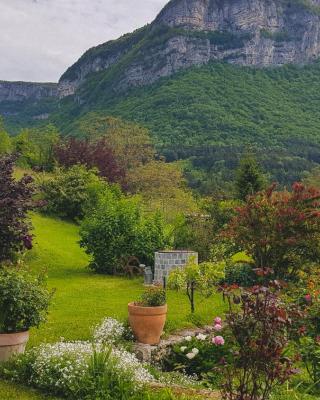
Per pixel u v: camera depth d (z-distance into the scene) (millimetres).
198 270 12156
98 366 6535
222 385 5172
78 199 32531
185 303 13211
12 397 6230
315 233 13953
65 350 6973
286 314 4918
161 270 17703
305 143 113000
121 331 8977
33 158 42781
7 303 7180
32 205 8586
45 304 7613
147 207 35188
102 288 15969
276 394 6477
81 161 41781
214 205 21703
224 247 18094
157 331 9000
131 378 6488
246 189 31781
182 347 8727
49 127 54000
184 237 20922
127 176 45688
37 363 6766
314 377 7586
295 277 14781
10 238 8250
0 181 8414
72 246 25734
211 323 11203
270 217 14047
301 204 14227
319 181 57625
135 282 17750
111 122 70875
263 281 14055
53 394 6461
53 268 20266
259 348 4828
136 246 19938
